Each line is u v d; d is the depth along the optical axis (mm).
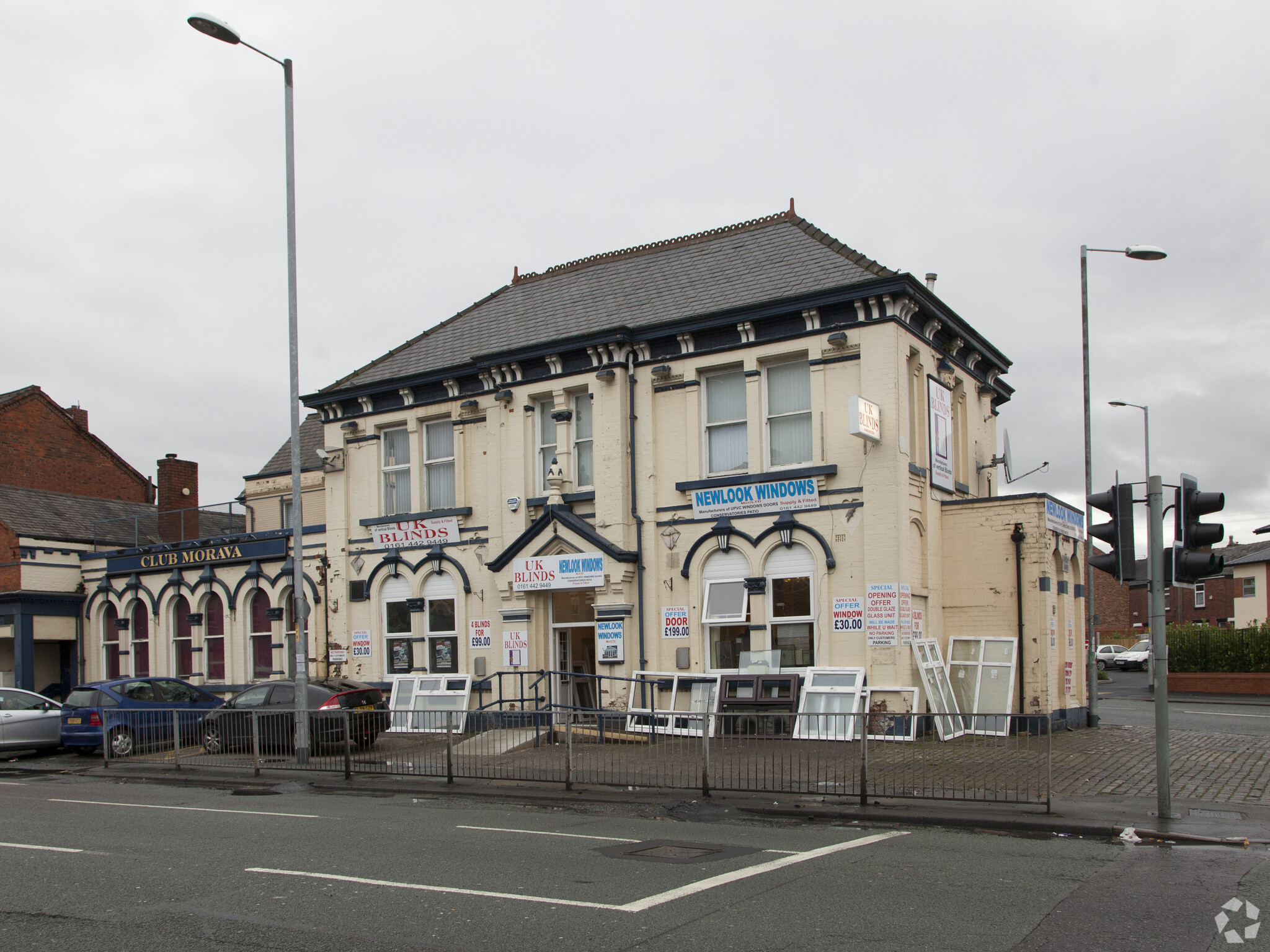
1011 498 20078
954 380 22109
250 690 20031
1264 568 61312
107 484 43375
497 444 22828
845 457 18859
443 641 23406
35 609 30062
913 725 12312
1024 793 11492
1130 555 11219
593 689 21516
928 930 6820
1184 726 22641
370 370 25703
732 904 7480
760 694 18922
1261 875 8469
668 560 20500
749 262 21844
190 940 6785
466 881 8312
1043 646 19594
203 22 16547
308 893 7957
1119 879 8305
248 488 31031
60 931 7039
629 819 11922
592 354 21375
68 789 15875
